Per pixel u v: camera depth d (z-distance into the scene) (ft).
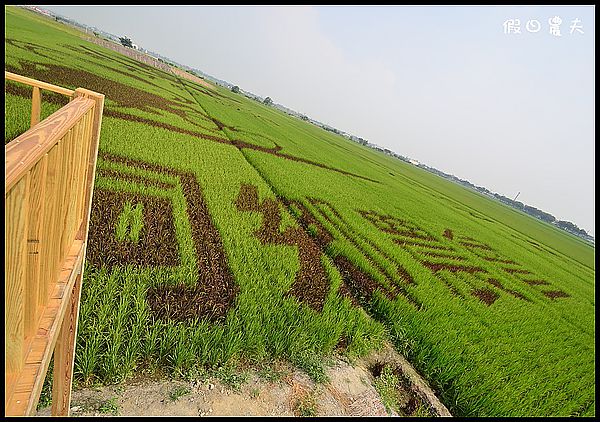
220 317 20.17
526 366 27.86
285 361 19.12
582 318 48.34
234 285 24.23
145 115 69.77
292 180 64.28
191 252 25.84
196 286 22.82
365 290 32.76
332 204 58.39
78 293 10.71
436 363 24.21
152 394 14.51
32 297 5.93
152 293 20.59
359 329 23.49
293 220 43.42
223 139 80.59
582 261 123.54
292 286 27.20
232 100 218.59
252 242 32.04
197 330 17.28
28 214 5.30
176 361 15.89
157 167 44.27
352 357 22.06
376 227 57.52
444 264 51.39
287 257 31.50
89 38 225.76
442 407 21.70
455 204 142.51
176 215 31.58
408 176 193.88
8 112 37.60
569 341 36.94
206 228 32.48
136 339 15.78
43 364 5.93
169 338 16.53
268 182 59.06
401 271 41.14
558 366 29.53
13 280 5.03
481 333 30.55
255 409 15.55
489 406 21.49
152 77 150.92
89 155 10.73
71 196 8.60
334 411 17.24
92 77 86.22
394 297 32.42
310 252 35.83
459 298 38.06
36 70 68.23
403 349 25.62
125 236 25.93
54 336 6.70
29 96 46.42
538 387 25.23
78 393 13.51
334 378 19.38
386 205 77.41
